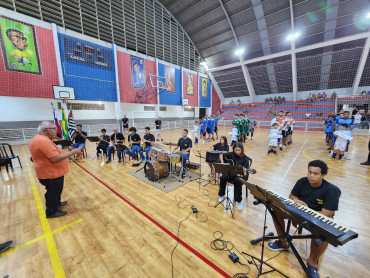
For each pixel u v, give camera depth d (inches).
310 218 56.6
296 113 705.6
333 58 582.2
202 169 203.8
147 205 124.3
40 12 363.3
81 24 424.2
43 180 103.1
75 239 90.4
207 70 834.8
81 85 426.3
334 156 233.0
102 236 92.6
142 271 71.9
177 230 97.6
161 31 631.8
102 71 465.1
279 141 279.7
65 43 392.2
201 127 393.1
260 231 96.7
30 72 349.7
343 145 220.1
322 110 656.4
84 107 490.9
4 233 94.8
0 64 317.7
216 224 102.9
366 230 94.6
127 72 521.7
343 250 82.3
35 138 98.3
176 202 128.6
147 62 573.9
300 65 642.8
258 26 595.5
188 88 750.5
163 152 165.6
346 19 493.4
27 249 83.4
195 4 607.5
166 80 644.7
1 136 345.4
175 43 693.9
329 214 67.4
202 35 716.7
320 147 318.0
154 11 598.9
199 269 73.0
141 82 561.3
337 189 69.8
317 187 73.5
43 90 367.6
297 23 546.9
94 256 79.4
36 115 393.4
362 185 151.3
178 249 83.7
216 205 124.3
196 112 860.0
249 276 69.9
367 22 476.1
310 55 600.7
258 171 191.5
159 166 164.4
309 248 84.0
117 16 498.3
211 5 594.9
